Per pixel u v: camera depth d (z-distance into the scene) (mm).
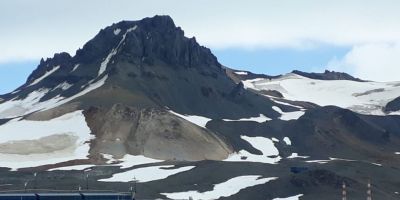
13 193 158875
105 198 159125
